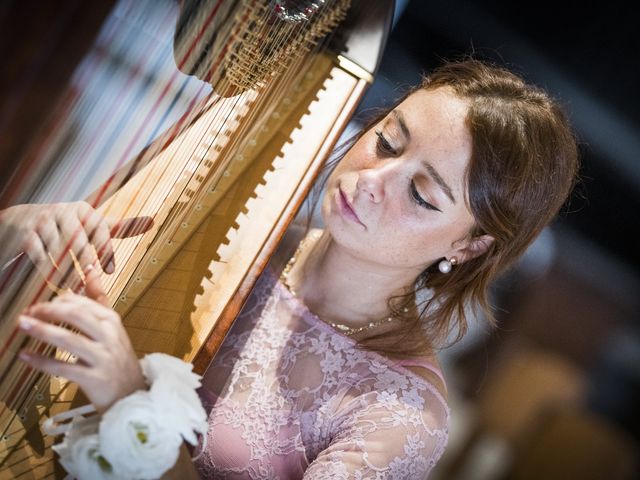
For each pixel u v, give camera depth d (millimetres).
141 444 1087
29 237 1303
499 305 4129
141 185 1639
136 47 1387
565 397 4160
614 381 4199
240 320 1896
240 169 1798
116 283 1517
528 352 4121
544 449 4047
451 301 1934
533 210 1796
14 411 1269
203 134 1731
